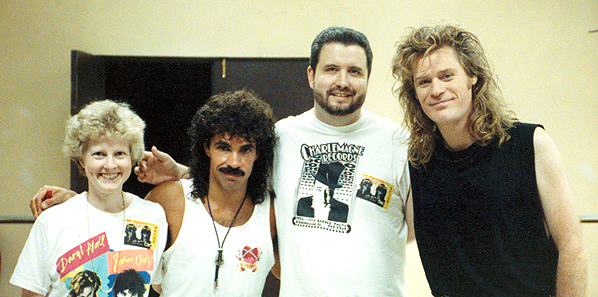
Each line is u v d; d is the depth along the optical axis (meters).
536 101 3.54
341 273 1.73
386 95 3.56
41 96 3.55
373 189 1.83
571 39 3.52
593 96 3.52
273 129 1.85
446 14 3.53
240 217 1.80
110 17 3.55
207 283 1.70
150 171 1.85
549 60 3.52
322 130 1.89
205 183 1.79
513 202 1.60
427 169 1.77
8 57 3.55
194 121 1.80
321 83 1.80
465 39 1.59
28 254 1.56
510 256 1.63
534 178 1.57
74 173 3.36
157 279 1.78
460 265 1.72
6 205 3.56
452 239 1.72
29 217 3.07
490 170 1.62
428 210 1.77
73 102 3.27
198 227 1.74
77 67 3.27
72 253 1.57
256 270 1.74
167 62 3.59
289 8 3.55
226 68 3.57
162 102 3.61
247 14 3.55
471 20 3.53
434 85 1.58
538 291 1.63
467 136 1.67
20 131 3.56
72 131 1.57
